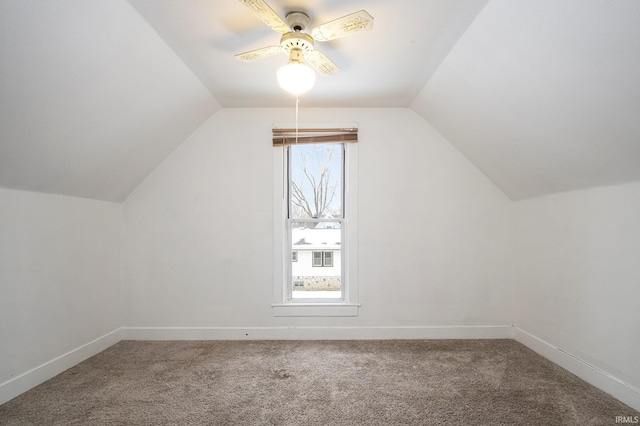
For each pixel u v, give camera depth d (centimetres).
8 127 170
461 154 316
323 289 331
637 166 182
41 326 226
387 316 313
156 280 311
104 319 288
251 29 191
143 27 181
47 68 160
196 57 221
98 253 281
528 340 287
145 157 286
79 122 202
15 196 208
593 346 220
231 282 313
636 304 192
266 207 315
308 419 181
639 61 137
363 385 219
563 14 142
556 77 172
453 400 200
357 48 212
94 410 190
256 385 219
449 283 313
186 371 240
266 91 278
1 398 197
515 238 311
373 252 315
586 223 226
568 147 207
